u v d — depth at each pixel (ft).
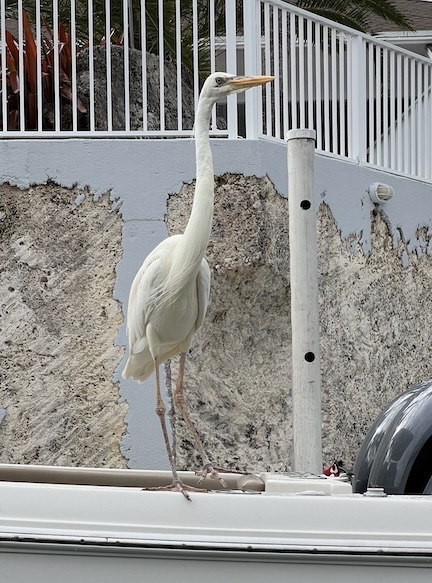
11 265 39.50
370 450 25.70
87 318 39.40
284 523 20.83
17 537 20.40
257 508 20.90
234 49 40.63
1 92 43.52
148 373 29.19
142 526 20.65
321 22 44.39
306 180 33.17
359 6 70.64
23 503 20.79
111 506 20.79
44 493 20.89
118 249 39.65
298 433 32.81
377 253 47.47
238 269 39.81
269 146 40.50
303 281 33.06
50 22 60.70
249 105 40.96
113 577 20.53
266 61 41.81
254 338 41.32
